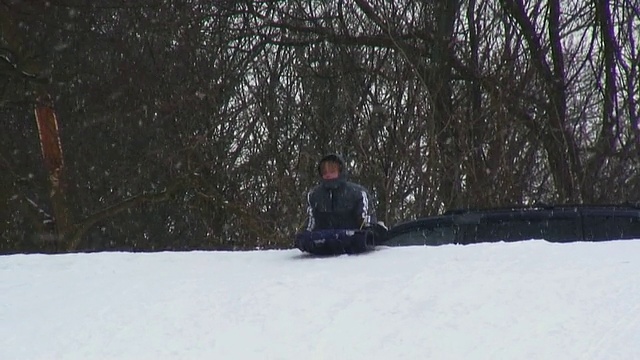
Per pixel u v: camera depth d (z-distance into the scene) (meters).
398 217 78.12
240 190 84.31
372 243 33.78
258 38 85.50
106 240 93.19
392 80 83.75
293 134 87.25
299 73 87.44
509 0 84.94
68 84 80.94
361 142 82.56
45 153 80.00
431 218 38.81
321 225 33.91
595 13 88.31
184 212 90.12
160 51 81.00
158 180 84.94
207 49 81.19
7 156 88.19
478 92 84.19
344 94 85.25
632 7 88.56
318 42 86.00
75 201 87.81
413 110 80.94
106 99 80.75
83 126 82.44
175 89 79.94
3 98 80.00
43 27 79.62
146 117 81.94
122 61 80.44
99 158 86.19
